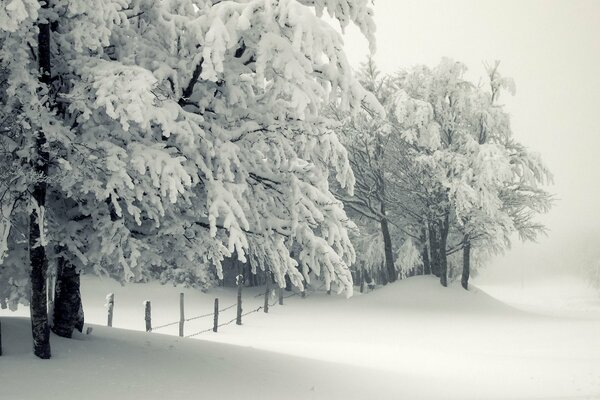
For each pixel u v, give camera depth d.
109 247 9.29
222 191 9.56
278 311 29.22
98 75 8.48
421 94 36.44
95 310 26.25
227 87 10.36
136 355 10.36
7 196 8.55
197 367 10.35
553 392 10.83
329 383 10.85
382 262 43.75
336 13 9.62
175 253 11.22
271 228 11.26
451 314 30.41
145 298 30.19
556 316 33.06
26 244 10.02
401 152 36.47
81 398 7.58
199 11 9.79
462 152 35.12
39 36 9.09
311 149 10.84
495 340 21.05
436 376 12.74
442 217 35.50
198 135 9.44
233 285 39.62
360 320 27.36
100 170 8.89
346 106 9.68
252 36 9.71
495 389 11.27
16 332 9.80
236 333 21.86
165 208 10.03
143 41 10.10
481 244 38.19
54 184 8.94
